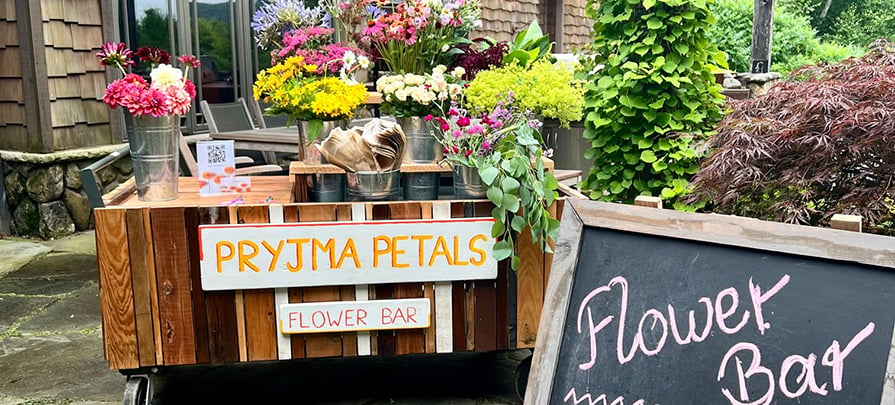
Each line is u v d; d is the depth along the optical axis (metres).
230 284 2.19
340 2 2.94
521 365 2.43
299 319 2.24
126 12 5.20
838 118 2.22
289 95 2.40
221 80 5.96
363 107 3.64
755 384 1.34
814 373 1.28
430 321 2.32
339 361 2.92
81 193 4.96
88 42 4.96
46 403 2.54
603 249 1.56
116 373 2.79
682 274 1.46
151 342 2.22
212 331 2.23
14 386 2.67
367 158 2.27
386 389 2.65
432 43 2.84
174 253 2.19
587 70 3.76
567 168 4.09
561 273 1.58
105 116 5.10
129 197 2.50
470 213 2.26
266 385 2.69
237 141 4.70
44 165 4.76
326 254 2.20
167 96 2.25
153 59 2.36
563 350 1.56
